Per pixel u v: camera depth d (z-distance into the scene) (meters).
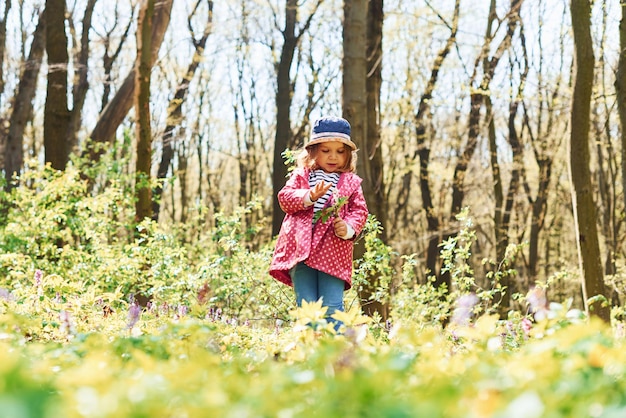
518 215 26.33
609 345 2.60
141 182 13.12
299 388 2.29
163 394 1.87
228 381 2.23
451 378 2.47
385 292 8.92
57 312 5.82
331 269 5.38
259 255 9.28
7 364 1.82
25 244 11.66
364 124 11.16
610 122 22.64
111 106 16.64
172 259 10.08
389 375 2.17
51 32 15.79
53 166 15.46
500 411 1.49
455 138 25.75
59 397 2.07
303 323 3.40
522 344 5.26
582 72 9.73
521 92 18.23
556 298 28.23
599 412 1.78
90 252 12.54
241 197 33.81
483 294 8.52
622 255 27.86
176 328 3.43
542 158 25.09
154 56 16.28
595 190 27.97
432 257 23.06
